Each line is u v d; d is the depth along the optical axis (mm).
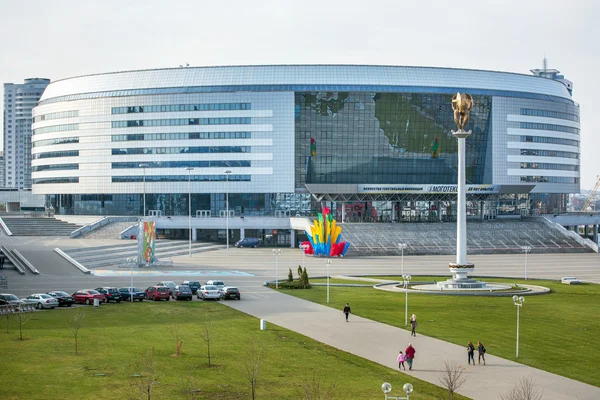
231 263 146000
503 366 56312
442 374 53688
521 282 115750
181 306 85688
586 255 171125
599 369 55688
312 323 73812
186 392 46781
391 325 73062
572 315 80500
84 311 81125
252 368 49906
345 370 54031
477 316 79250
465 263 104312
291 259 155875
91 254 146375
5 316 76562
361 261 151500
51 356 56156
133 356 56656
